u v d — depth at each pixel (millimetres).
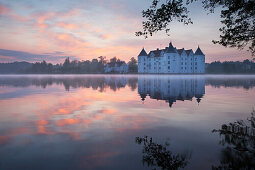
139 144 5273
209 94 17281
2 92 19656
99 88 24500
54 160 4359
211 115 8773
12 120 7965
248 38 6781
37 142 5457
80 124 7355
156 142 5402
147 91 20188
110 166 4074
